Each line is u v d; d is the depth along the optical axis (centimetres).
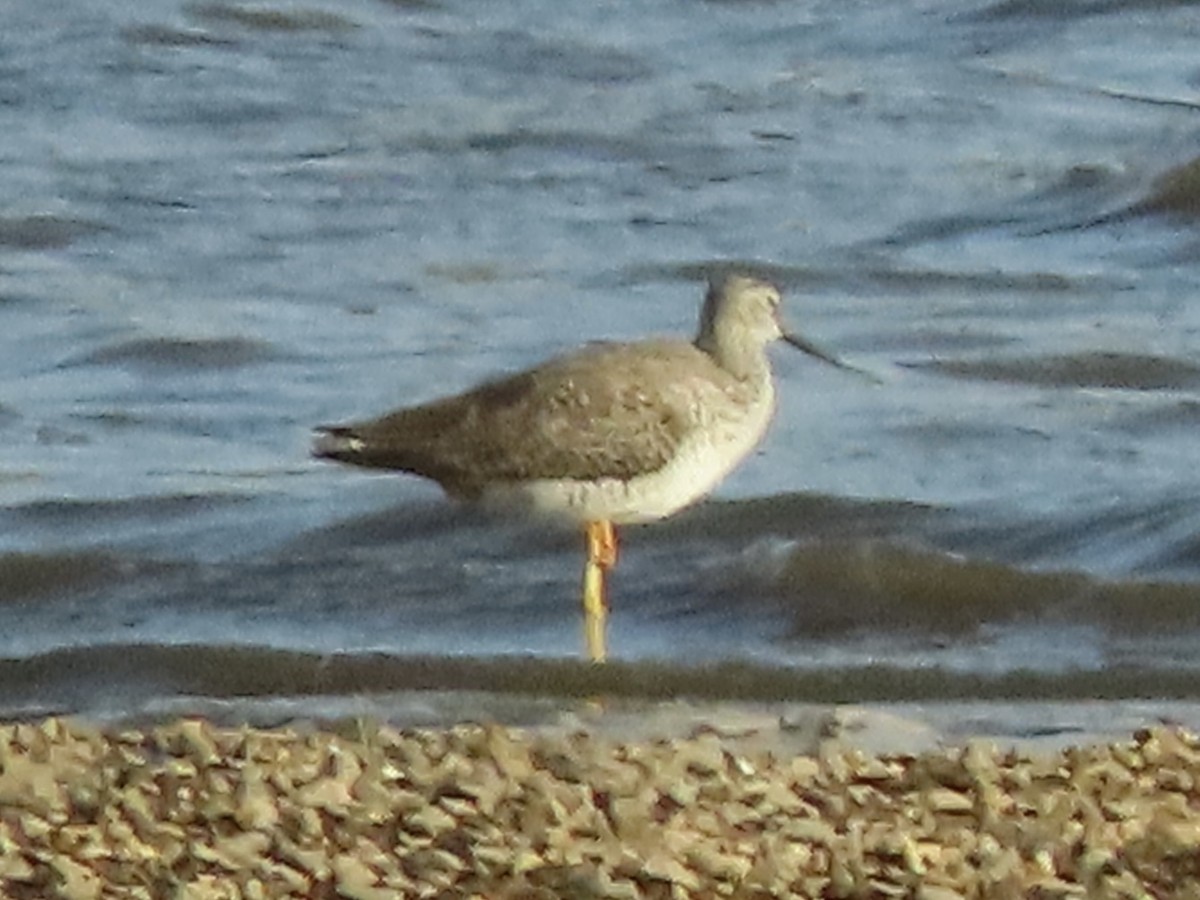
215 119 2858
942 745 1349
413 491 1827
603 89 2973
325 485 1850
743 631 1625
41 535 1766
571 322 2252
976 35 3147
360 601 1664
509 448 1485
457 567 1714
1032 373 2122
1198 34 3122
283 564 1725
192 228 2520
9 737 1253
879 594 1673
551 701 1477
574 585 1689
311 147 2780
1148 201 2583
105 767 1206
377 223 2547
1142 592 1658
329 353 2167
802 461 1892
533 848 1113
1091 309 2298
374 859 1109
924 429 1972
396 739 1244
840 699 1498
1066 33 3133
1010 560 1720
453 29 3169
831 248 2480
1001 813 1179
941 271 2406
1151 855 1137
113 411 2030
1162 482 1862
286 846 1114
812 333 2225
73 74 2970
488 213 2584
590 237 2512
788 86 2980
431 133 2812
